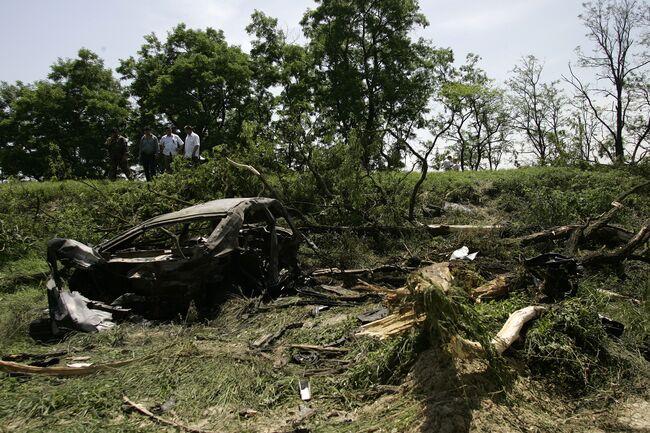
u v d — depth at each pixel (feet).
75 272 23.98
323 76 104.06
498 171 56.95
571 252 28.76
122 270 23.09
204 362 16.51
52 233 36.37
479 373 13.23
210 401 14.20
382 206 37.81
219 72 107.24
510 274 20.67
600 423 12.55
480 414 11.85
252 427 12.85
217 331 20.52
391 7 99.45
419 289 13.60
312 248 31.32
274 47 110.73
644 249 28.76
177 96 105.09
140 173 65.51
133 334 20.20
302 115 40.96
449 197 47.44
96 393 14.57
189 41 113.91
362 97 100.89
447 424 11.39
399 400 13.05
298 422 12.84
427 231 35.55
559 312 15.75
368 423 12.38
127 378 15.58
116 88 123.44
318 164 40.55
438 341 13.48
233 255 25.43
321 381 15.10
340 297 24.06
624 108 101.81
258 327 20.76
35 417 13.67
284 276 26.13
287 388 14.71
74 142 106.93
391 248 34.01
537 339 14.90
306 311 22.18
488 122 119.34
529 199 43.88
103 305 21.86
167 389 14.88
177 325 21.29
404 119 105.50
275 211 27.78
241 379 15.20
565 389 13.97
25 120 109.91
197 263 22.07
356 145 38.09
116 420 13.46
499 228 34.04
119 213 38.34
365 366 14.84
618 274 25.16
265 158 40.24
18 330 20.72
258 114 111.86
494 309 17.25
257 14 109.70
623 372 14.66
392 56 103.55
